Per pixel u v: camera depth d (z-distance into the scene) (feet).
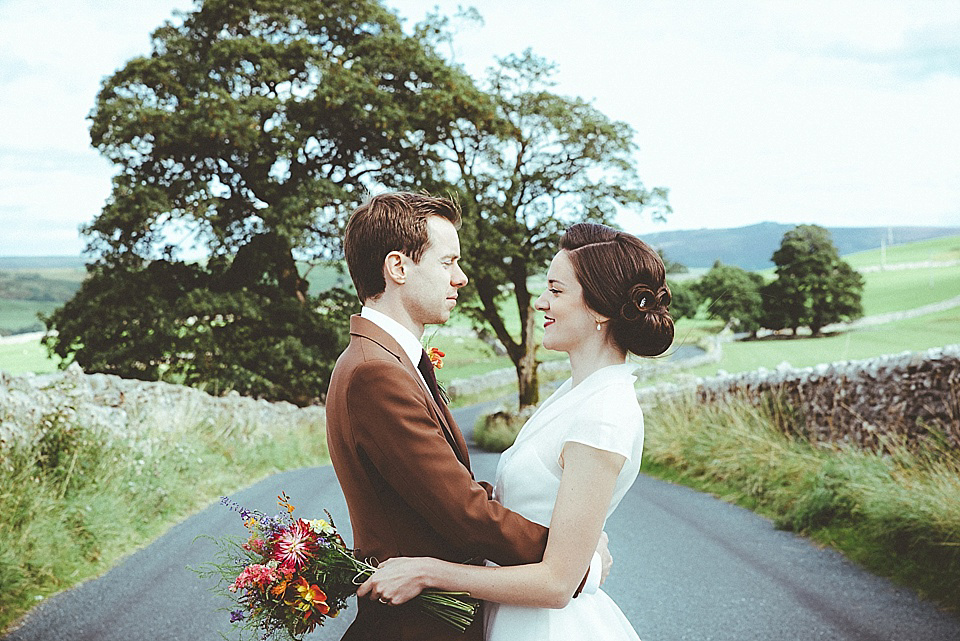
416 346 6.59
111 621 15.79
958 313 201.57
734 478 30.66
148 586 18.16
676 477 34.40
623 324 6.63
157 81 78.23
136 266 79.97
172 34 83.10
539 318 93.30
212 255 81.15
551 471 6.41
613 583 18.48
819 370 33.22
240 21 82.64
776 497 26.45
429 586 5.89
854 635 14.58
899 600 16.56
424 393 6.29
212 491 30.83
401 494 5.96
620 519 25.59
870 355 148.25
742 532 23.44
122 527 22.35
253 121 74.79
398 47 81.97
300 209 75.25
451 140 87.61
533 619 6.38
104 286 79.66
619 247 6.73
